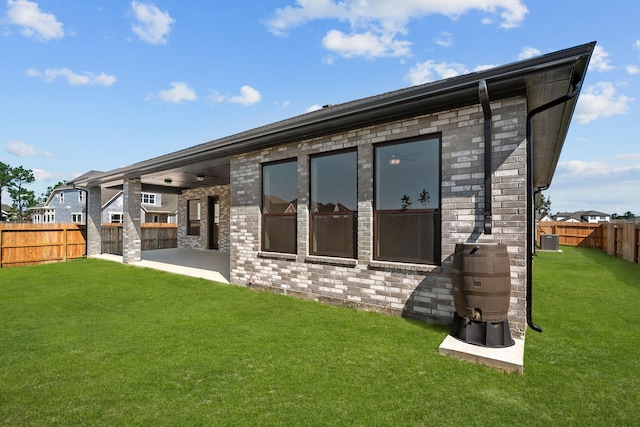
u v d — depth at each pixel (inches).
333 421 101.7
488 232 173.0
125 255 451.2
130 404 110.9
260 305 236.7
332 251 246.7
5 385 123.6
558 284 300.4
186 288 294.7
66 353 152.9
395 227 214.4
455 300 162.9
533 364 140.9
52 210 1524.4
